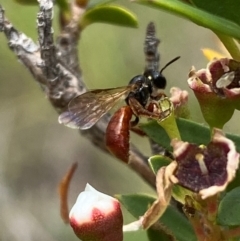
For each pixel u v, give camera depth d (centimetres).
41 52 12
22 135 37
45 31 12
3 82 35
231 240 10
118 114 11
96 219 10
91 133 13
